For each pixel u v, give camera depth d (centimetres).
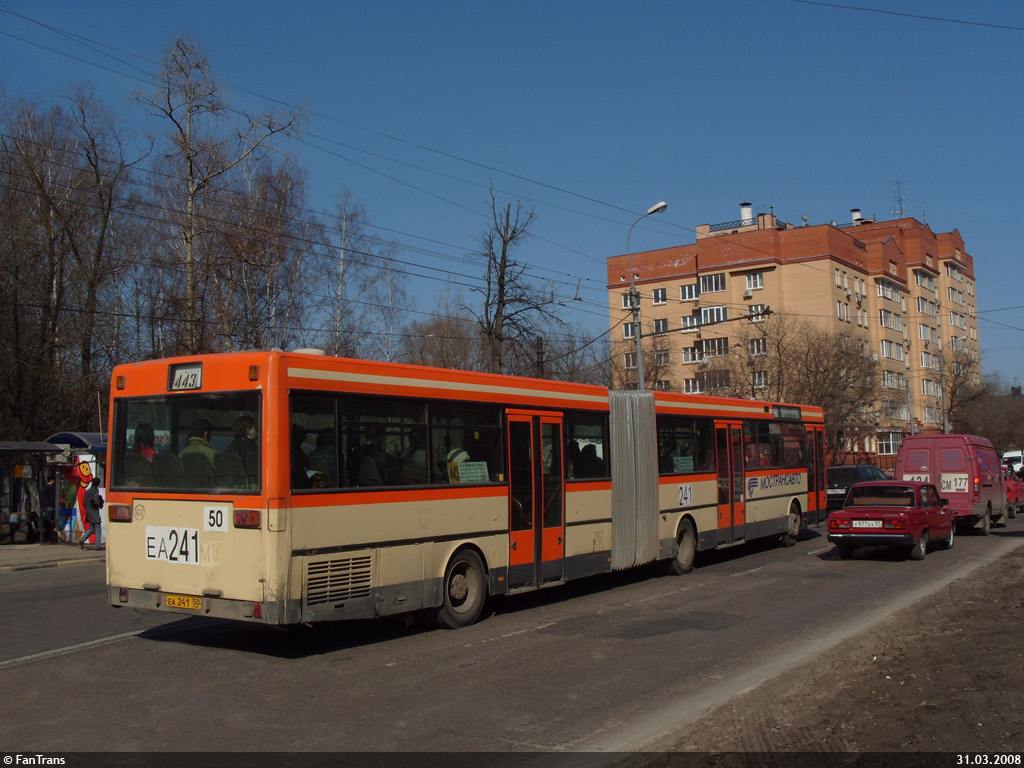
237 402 855
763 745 584
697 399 1622
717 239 6356
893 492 1819
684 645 935
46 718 650
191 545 868
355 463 911
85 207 3112
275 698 712
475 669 822
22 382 2906
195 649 902
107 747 584
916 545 1731
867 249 6850
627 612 1146
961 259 8731
